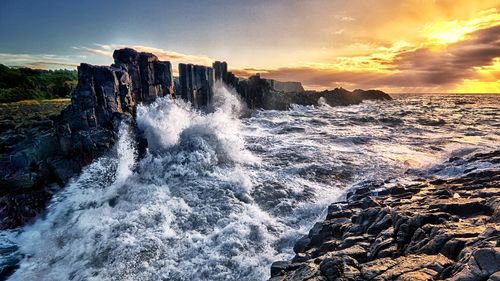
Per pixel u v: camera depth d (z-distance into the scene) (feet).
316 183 67.92
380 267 27.37
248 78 212.84
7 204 56.39
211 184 66.23
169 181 68.18
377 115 187.21
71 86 252.83
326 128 133.39
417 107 285.64
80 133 68.80
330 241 37.68
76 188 62.18
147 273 41.27
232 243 45.78
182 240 47.73
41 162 64.69
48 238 49.96
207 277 39.83
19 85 227.61
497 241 25.81
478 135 114.83
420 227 32.76
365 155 86.99
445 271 25.27
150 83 98.37
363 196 53.16
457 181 52.54
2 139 77.61
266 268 40.06
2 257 45.21
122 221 52.49
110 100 77.30
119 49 92.63
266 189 64.23
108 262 43.75
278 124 142.72
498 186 45.52
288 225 51.65
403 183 61.11
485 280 22.16
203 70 148.46
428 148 94.89
